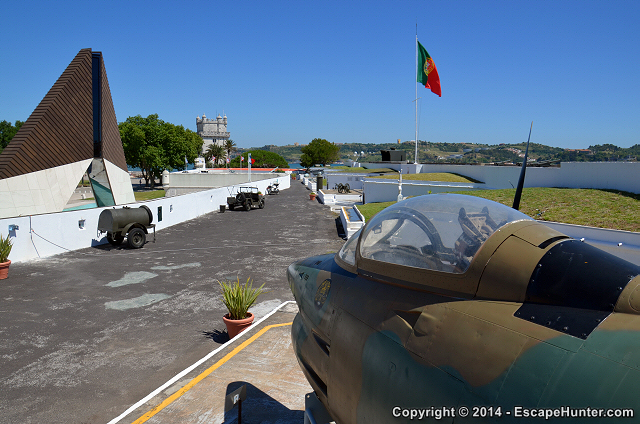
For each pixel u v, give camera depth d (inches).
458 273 94.4
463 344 83.0
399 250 112.6
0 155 776.3
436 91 1499.8
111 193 994.1
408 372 90.4
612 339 68.1
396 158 1824.6
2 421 209.5
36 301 401.4
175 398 212.1
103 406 225.1
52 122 828.6
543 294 82.1
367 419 103.3
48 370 266.4
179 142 2842.0
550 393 67.0
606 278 78.4
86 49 902.4
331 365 123.6
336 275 138.9
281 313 347.3
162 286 461.4
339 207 1288.1
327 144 4714.6
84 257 588.7
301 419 193.2
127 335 326.3
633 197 667.4
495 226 99.0
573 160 879.7
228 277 503.5
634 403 58.4
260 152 6215.6
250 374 238.5
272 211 1184.2
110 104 995.3
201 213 1091.9
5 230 537.6
